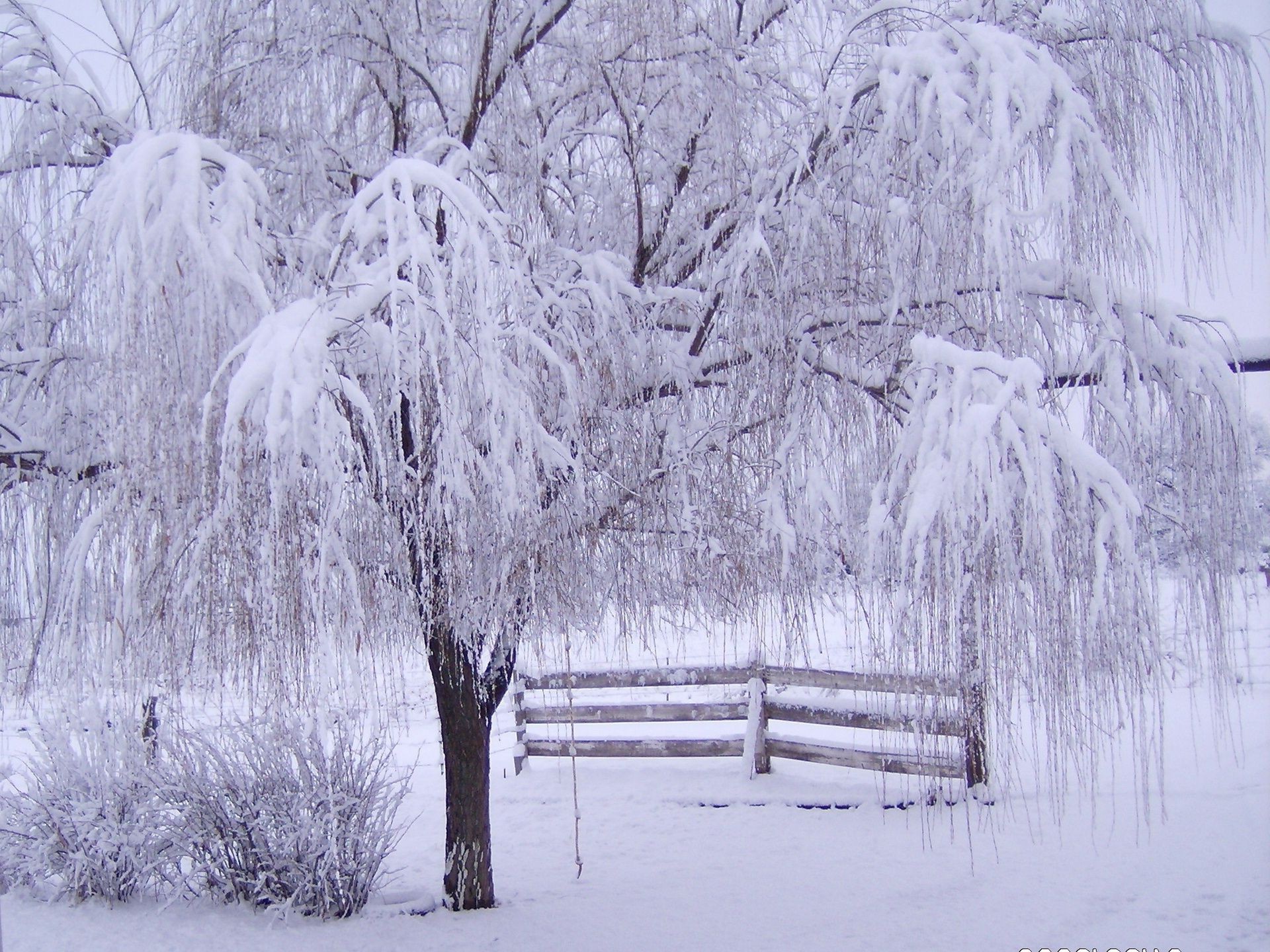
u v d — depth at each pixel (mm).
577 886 6727
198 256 4000
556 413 5246
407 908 6172
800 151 5383
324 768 6242
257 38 5457
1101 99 5406
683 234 6234
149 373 3980
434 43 5816
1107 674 4398
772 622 5992
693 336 5984
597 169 6418
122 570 4414
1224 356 5152
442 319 4090
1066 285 5094
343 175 5762
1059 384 5246
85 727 6344
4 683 5191
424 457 4621
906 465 4555
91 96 5121
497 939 5648
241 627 4164
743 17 6254
